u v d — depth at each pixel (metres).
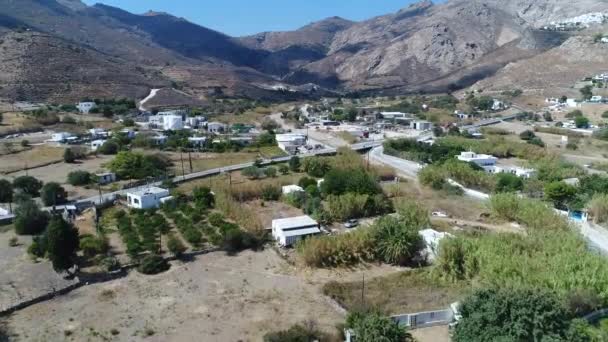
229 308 50.84
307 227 71.50
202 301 52.41
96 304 51.44
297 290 55.38
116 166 105.31
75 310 50.09
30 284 54.84
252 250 67.38
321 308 50.97
